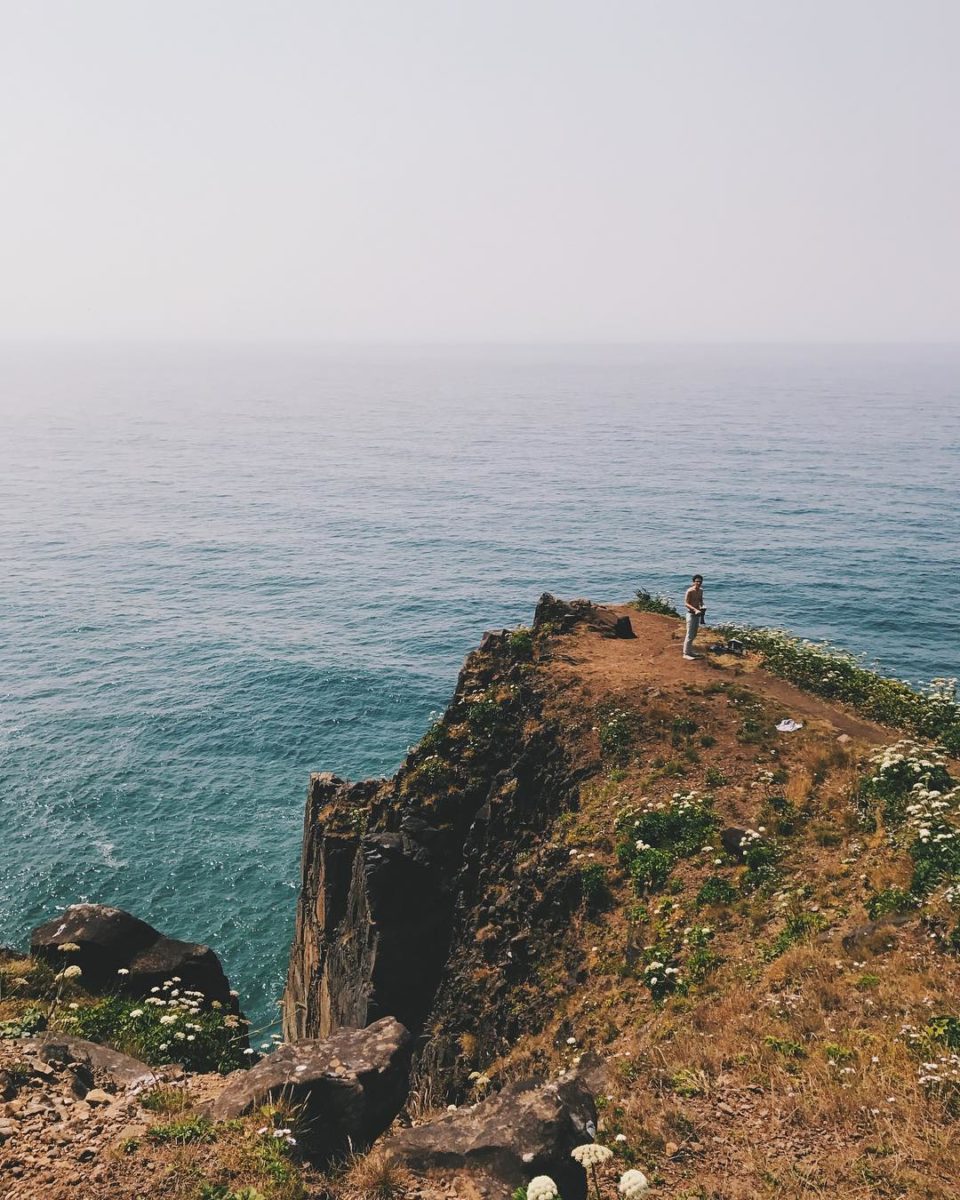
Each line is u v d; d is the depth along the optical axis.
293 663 78.69
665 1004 14.73
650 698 24.94
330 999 25.78
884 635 82.88
